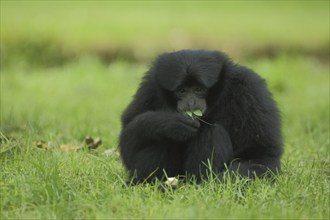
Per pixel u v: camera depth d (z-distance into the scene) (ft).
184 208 38.06
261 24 158.92
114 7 184.55
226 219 35.81
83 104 88.17
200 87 46.68
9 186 41.68
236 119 47.88
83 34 139.85
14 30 135.44
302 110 81.92
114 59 135.03
